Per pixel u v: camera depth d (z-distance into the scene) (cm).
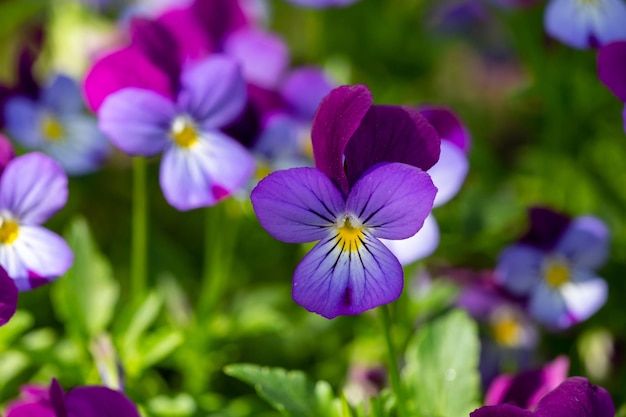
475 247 41
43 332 38
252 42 40
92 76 36
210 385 40
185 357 39
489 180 44
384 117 30
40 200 32
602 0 36
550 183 43
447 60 56
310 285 29
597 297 37
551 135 43
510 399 33
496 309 39
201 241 46
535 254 38
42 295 42
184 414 36
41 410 32
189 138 35
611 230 42
